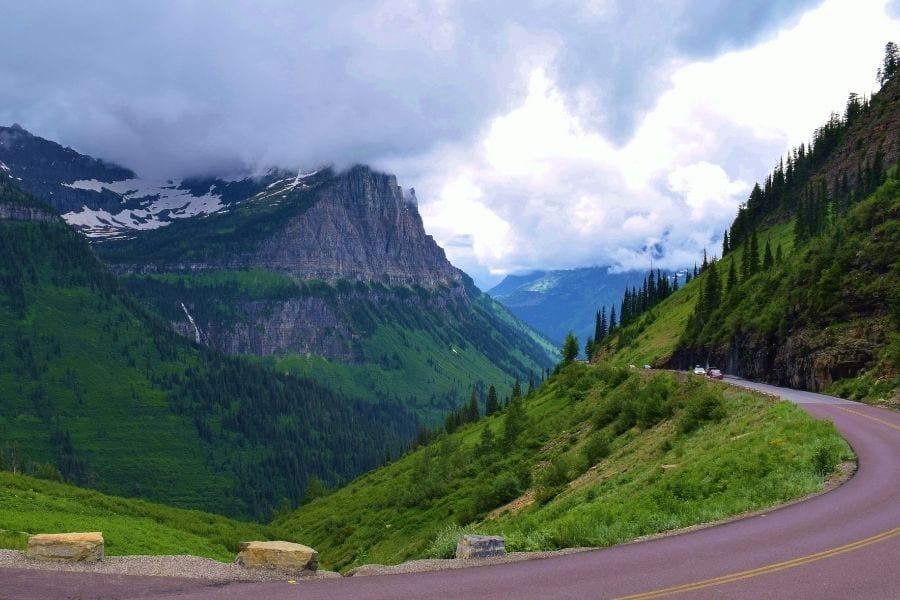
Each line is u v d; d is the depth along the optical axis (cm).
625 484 4372
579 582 1667
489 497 7244
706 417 5378
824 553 1861
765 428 3991
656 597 1520
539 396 14650
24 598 1459
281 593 1598
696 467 3512
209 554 6188
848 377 7212
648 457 5200
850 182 18688
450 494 9500
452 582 1703
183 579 1708
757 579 1641
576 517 3241
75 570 1733
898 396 5681
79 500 7281
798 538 2050
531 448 9406
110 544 5369
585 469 6222
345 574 1894
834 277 8456
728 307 12669
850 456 3228
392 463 18675
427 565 1936
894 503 2462
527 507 5931
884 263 8069
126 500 8369
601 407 8344
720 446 4022
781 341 9100
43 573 1677
